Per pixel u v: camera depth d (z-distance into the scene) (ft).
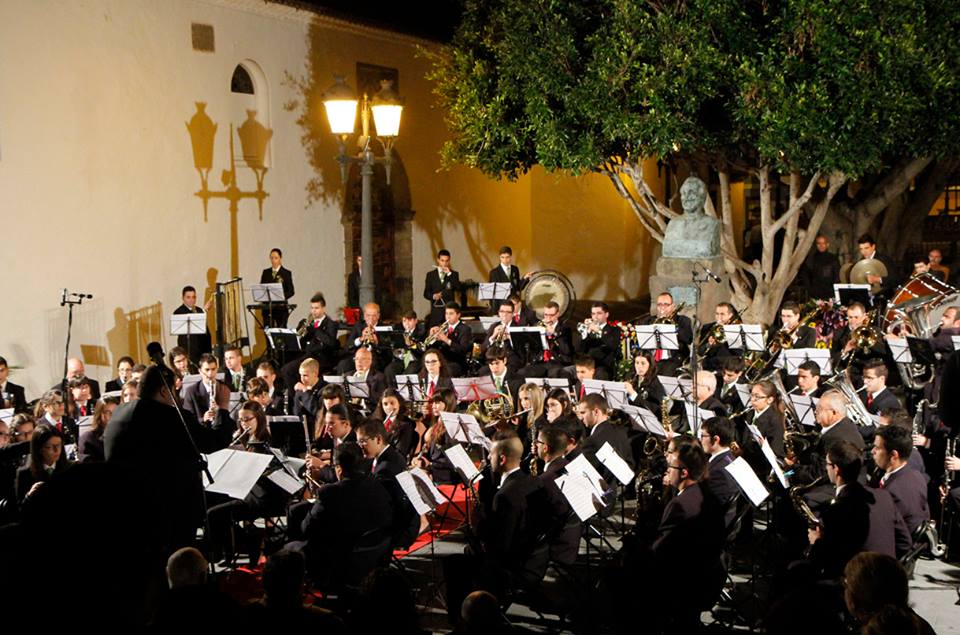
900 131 42.14
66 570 7.04
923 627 13.10
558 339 44.75
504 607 23.04
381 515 23.24
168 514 21.90
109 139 47.03
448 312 47.14
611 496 28.07
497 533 22.53
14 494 27.53
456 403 34.96
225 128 53.16
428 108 67.05
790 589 20.95
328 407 31.07
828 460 20.93
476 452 32.17
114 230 47.42
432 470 33.01
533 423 32.22
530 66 45.37
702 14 43.24
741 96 42.86
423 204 66.64
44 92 44.06
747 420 31.14
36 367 44.14
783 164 44.27
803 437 28.66
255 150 55.47
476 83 49.75
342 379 38.19
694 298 45.57
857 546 20.16
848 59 40.68
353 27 60.23
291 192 57.11
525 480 22.95
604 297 75.15
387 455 26.02
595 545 29.50
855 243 60.39
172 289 50.55
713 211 52.65
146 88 48.73
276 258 53.78
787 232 50.44
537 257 75.46
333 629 14.80
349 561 22.80
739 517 23.15
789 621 14.67
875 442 23.41
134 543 7.28
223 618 12.17
